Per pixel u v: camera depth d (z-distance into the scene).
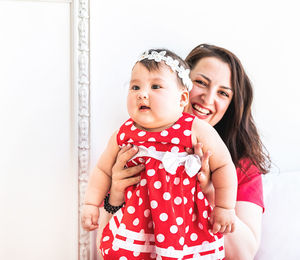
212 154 0.93
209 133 0.93
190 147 0.91
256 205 1.21
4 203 1.26
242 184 1.24
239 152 1.29
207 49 1.23
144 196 0.90
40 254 1.30
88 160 1.31
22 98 1.25
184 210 0.88
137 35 1.36
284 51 1.58
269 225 1.32
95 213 1.01
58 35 1.26
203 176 0.91
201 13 1.45
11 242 1.28
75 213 1.31
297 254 1.23
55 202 1.30
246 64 1.52
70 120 1.29
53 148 1.28
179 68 0.93
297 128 1.62
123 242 0.88
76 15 1.25
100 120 1.34
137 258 0.87
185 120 0.94
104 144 1.35
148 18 1.38
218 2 1.47
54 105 1.27
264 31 1.54
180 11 1.42
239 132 1.28
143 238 0.88
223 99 1.21
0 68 1.22
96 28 1.30
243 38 1.51
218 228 0.90
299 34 1.59
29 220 1.29
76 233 1.32
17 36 1.23
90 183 1.04
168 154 0.89
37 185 1.28
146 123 0.90
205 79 1.19
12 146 1.25
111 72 1.34
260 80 1.55
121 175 0.94
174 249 0.84
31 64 1.25
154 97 0.89
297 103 1.62
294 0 1.57
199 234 0.91
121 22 1.34
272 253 1.25
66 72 1.27
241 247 1.10
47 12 1.24
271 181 1.46
